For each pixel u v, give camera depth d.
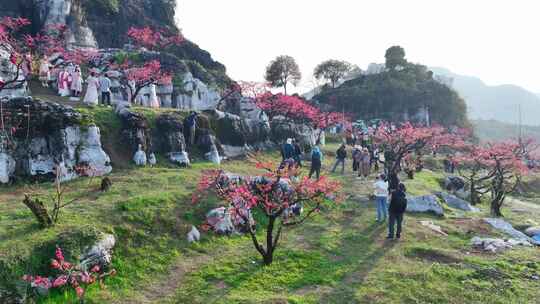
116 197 15.16
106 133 20.53
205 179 16.23
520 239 17.00
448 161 44.69
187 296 10.36
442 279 11.70
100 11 61.25
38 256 10.27
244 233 15.18
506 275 12.06
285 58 99.69
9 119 16.30
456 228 17.52
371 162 30.67
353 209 19.27
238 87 44.75
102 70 35.78
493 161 32.25
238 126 30.30
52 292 9.77
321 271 12.25
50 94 25.80
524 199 37.84
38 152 16.91
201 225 14.69
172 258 12.50
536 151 60.09
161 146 22.59
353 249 14.30
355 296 10.62
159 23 72.12
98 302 9.79
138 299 10.14
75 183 16.72
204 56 68.25
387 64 117.81
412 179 29.73
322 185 13.86
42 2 49.19
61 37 38.81
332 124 48.91
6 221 11.83
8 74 24.03
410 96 100.94
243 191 13.67
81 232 11.25
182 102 42.09
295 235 15.49
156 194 15.51
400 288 11.09
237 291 10.72
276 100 42.88
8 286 9.33
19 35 46.47
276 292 10.82
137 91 31.12
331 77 119.31
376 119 91.12
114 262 11.46
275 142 34.53
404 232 16.22
